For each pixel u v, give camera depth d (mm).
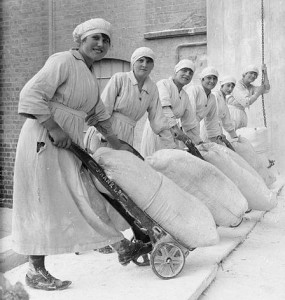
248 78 7184
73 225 2709
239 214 3691
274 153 8609
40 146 2693
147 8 10227
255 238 4023
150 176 2924
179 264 2861
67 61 2791
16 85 10125
